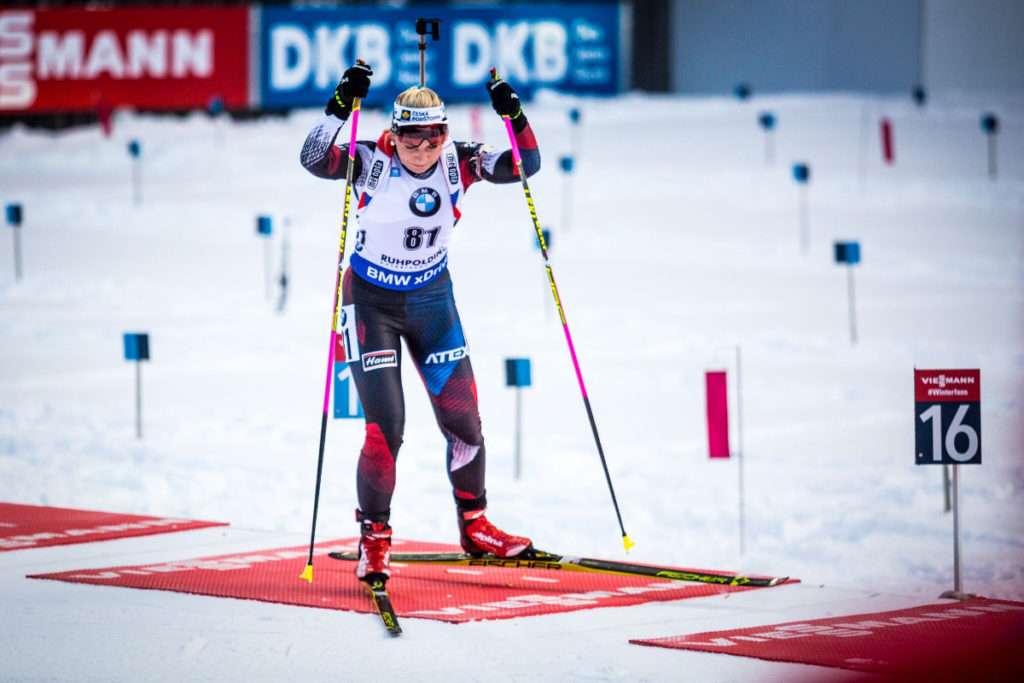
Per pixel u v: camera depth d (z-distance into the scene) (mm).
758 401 29312
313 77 84438
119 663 11406
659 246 50719
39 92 84000
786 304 41375
